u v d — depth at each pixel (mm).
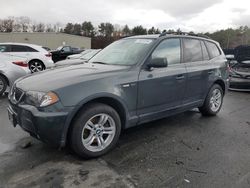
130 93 3889
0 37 46094
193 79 4934
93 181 3068
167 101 4500
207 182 3092
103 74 3715
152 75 4156
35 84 3521
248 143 4262
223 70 5762
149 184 3033
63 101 3283
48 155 3678
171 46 4664
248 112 6215
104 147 3701
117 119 3789
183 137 4445
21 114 3445
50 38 47656
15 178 3098
